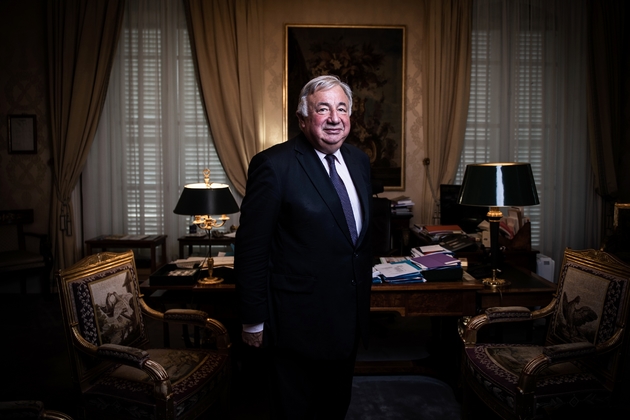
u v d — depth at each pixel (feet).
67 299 6.10
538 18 16.90
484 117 17.19
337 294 5.38
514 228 12.25
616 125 16.87
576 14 16.85
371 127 17.17
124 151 16.75
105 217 16.76
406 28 16.97
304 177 5.32
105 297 6.63
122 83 16.55
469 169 8.50
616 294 6.09
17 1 16.19
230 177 16.79
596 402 6.05
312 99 5.25
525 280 8.77
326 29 16.84
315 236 5.26
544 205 17.37
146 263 16.57
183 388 5.99
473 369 6.77
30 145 16.49
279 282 5.33
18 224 16.01
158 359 6.80
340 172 5.81
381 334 12.06
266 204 5.16
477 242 12.17
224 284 8.12
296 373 5.57
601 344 5.95
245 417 7.76
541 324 12.53
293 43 16.81
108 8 16.02
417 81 17.17
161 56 16.56
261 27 16.47
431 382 8.97
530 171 8.23
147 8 16.51
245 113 16.52
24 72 16.35
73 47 15.98
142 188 16.80
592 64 16.83
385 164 17.33
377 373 9.21
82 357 6.20
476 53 17.01
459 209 14.88
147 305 7.68
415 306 7.83
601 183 16.99
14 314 13.91
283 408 5.56
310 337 5.32
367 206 5.81
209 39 16.34
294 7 16.79
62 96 16.02
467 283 7.99
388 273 8.07
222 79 16.35
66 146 16.07
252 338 5.46
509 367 6.46
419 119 17.29
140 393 5.91
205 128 16.93
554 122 17.07
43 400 8.45
